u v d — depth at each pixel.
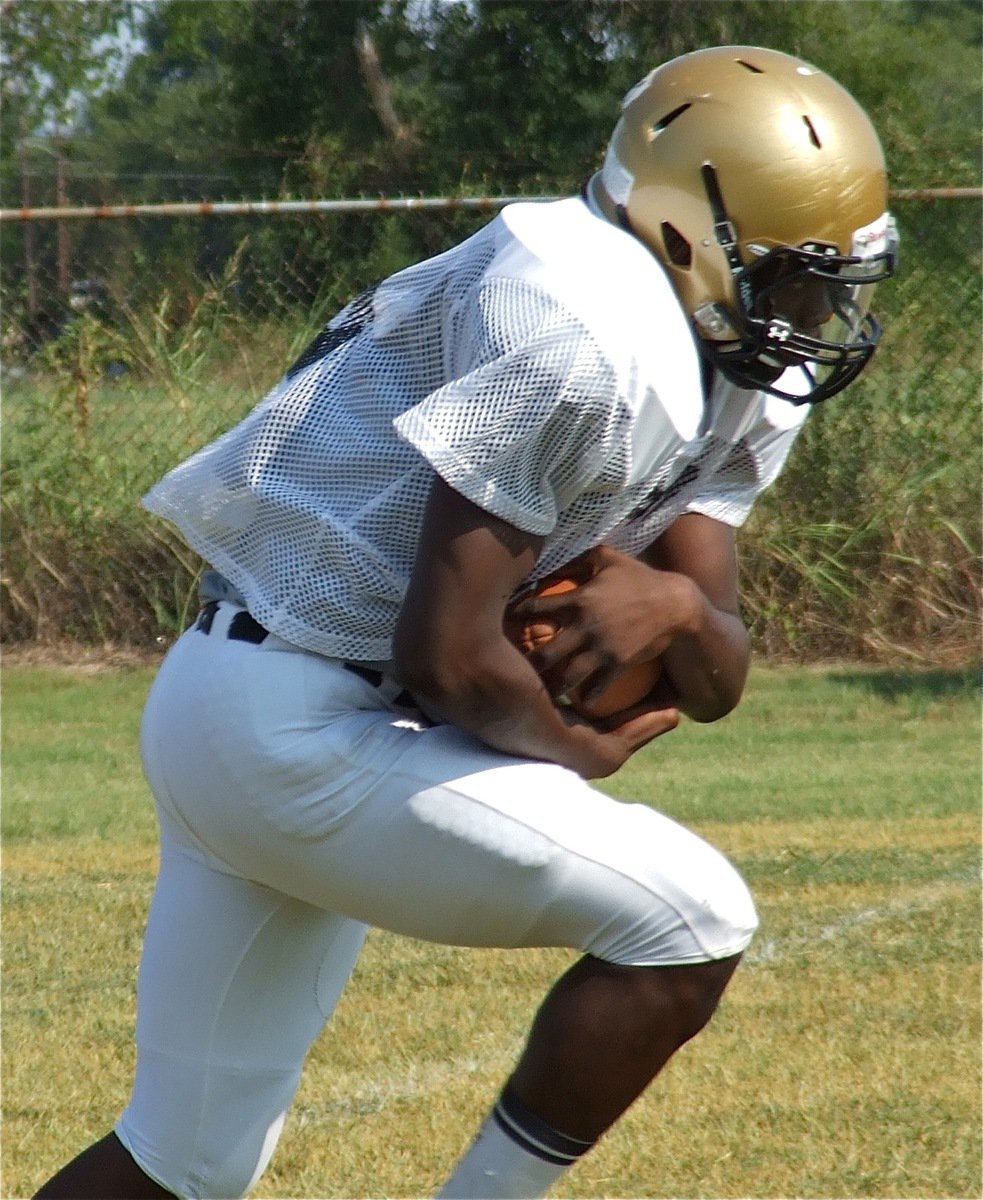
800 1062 13.45
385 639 8.45
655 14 62.38
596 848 8.15
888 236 8.30
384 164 69.12
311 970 9.37
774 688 28.77
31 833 21.06
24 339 33.22
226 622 8.72
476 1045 13.98
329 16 70.25
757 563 30.88
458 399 7.52
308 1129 12.43
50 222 33.38
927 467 30.64
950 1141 12.02
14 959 16.30
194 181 75.50
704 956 8.27
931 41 69.81
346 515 8.38
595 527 8.20
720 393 8.72
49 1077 13.50
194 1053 9.21
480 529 7.64
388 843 8.21
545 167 62.84
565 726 8.31
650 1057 8.33
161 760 8.77
